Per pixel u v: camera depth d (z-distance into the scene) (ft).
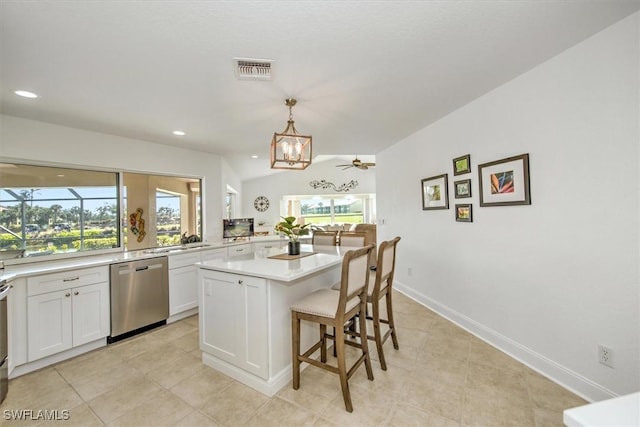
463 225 9.18
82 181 9.90
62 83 6.45
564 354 6.08
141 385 6.49
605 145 5.25
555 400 5.64
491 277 8.05
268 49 5.35
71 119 8.72
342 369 5.50
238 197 26.50
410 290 12.75
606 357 5.32
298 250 8.59
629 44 4.84
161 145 12.15
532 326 6.81
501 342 7.73
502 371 6.72
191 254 11.28
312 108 8.50
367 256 6.48
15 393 6.25
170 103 7.76
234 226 14.74
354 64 6.01
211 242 13.73
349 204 33.58
